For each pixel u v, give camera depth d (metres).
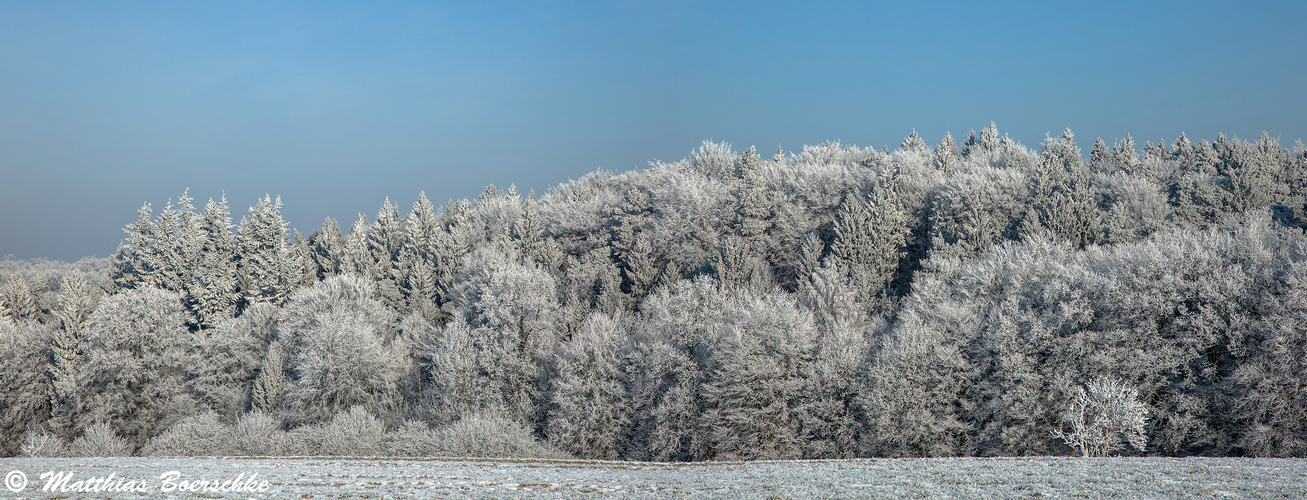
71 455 61.25
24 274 159.50
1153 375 47.00
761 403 56.00
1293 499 23.05
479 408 61.78
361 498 29.89
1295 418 42.53
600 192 122.50
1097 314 52.25
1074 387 47.12
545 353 65.44
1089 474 28.69
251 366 75.19
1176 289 49.44
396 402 67.75
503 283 68.19
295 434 57.47
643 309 75.69
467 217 125.94
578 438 58.97
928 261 74.56
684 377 58.69
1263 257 48.88
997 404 50.00
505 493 30.52
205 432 58.44
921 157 116.44
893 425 51.22
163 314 75.06
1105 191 89.31
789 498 27.19
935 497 26.03
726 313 62.06
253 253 109.56
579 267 92.62
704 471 36.47
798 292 71.44
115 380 70.88
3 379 72.88
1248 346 45.69
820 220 95.19
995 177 90.06
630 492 30.33
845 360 55.12
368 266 105.62
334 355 65.94
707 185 103.31
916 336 53.59
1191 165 125.75
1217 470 28.36
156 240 102.31
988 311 58.28
